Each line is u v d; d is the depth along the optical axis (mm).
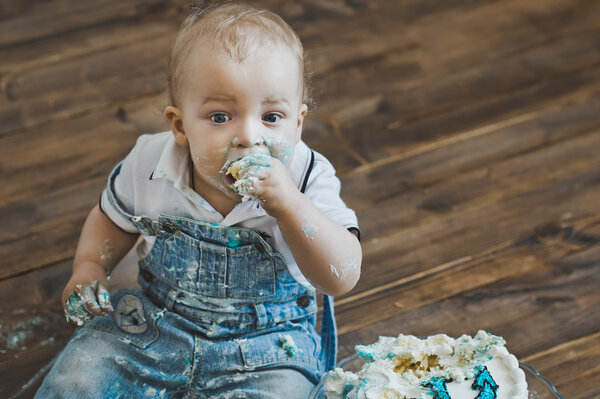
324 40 2256
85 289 1303
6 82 2094
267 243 1251
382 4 2389
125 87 2090
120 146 1924
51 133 1956
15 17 2301
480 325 1525
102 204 1383
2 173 1849
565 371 1430
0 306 1556
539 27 2305
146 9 2340
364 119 2020
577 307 1554
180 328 1293
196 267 1286
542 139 1954
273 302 1309
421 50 2229
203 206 1249
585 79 2129
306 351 1302
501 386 1129
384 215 1765
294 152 1271
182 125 1225
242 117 1155
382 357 1193
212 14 1216
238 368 1260
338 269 1215
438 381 1128
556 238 1705
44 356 1465
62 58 2172
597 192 1814
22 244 1688
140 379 1262
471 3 2398
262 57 1146
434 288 1604
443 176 1861
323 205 1266
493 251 1682
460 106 2057
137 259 1528
